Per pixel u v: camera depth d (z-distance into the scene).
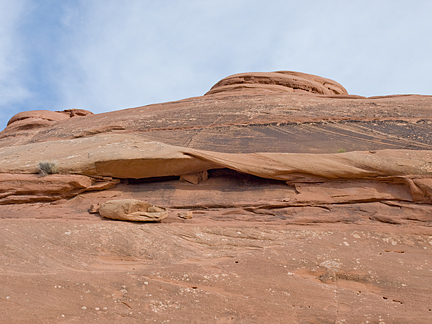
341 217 8.68
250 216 9.23
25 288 5.47
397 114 12.12
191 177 10.74
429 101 13.08
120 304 5.20
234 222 8.98
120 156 10.45
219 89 22.25
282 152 10.51
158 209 9.14
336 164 9.34
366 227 8.21
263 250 7.25
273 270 6.35
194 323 4.77
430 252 7.25
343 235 7.92
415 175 8.66
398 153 9.25
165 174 10.86
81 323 4.66
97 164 10.50
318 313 5.06
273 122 12.77
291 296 5.52
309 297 5.51
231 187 10.34
